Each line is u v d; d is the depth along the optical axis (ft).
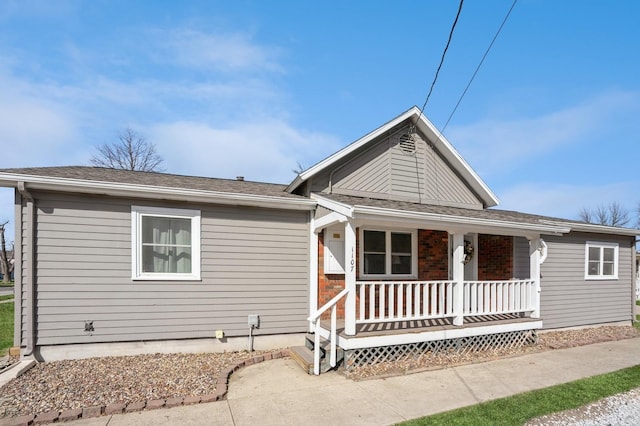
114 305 21.08
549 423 13.94
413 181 31.55
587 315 36.06
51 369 18.47
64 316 20.16
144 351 21.66
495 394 17.08
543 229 27.73
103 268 20.94
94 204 20.92
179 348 22.40
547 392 17.31
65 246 20.29
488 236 34.19
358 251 28.04
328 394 16.76
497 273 33.14
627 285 39.78
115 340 21.03
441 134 31.68
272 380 18.62
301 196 27.50
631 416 14.65
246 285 24.16
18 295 19.42
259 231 24.73
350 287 21.08
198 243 23.02
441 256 31.40
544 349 26.50
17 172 19.24
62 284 20.16
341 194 28.30
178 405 15.15
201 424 13.48
